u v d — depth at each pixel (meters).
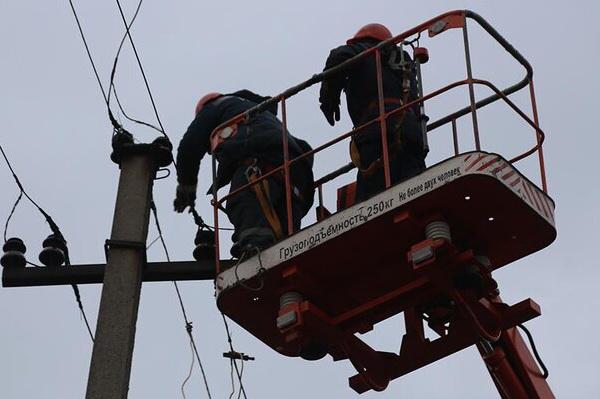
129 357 16.91
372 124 17.25
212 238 18.23
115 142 18.31
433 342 17.22
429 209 15.95
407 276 16.59
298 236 16.47
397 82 17.55
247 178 17.48
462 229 16.25
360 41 17.81
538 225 16.31
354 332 16.75
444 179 15.73
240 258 16.88
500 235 16.38
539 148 17.23
